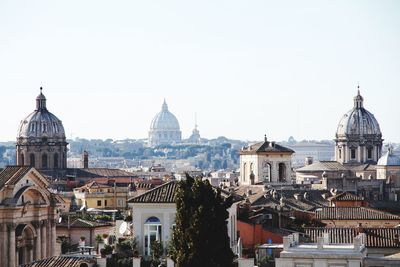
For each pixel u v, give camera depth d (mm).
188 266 135375
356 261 141000
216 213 136750
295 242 152750
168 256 146500
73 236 198625
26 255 184750
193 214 135875
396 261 142250
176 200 140500
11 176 183000
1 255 179250
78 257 150500
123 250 156375
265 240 191750
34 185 185750
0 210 179625
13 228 179625
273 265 159125
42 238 187500
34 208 185750
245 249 168625
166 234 158125
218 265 136250
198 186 137250
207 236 135500
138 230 158875
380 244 170625
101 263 147250
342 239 173375
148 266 148500
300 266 142750
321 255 142000
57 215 199125
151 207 158625
